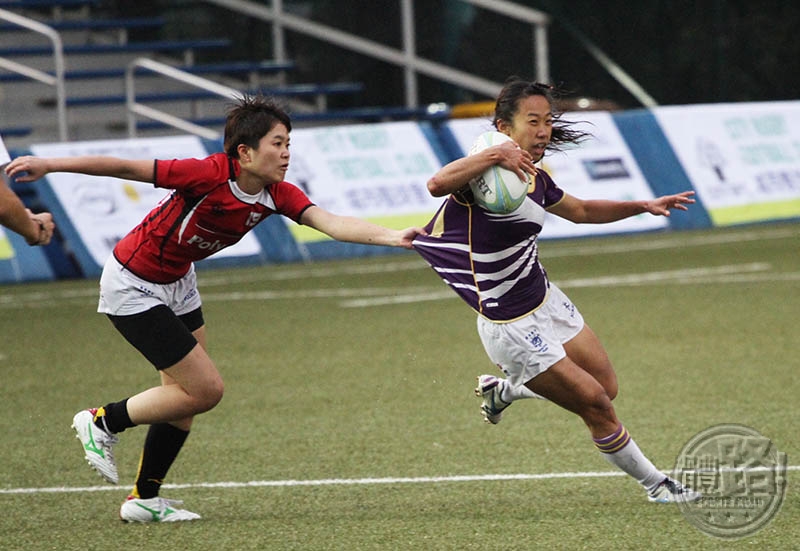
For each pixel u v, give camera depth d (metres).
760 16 84.50
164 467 18.91
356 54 79.00
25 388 30.11
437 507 19.25
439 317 39.16
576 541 17.22
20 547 17.69
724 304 39.44
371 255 56.22
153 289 18.47
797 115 65.12
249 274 51.25
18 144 69.56
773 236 57.12
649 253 53.06
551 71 79.38
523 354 18.36
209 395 18.52
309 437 24.42
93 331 38.38
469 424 25.17
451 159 57.81
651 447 22.70
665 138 60.81
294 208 18.64
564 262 51.28
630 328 35.69
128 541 17.88
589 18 82.25
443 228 18.59
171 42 77.56
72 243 50.94
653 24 83.12
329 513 19.11
